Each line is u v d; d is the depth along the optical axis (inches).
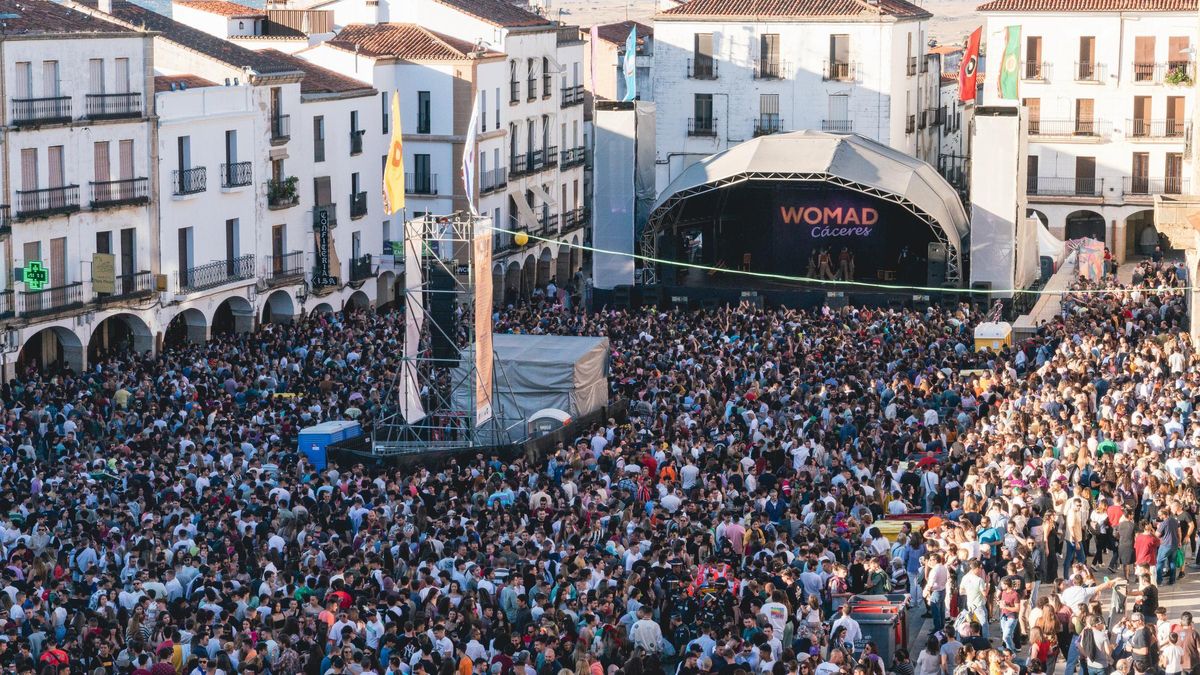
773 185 4104.3
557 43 4904.0
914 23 4886.8
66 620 1553.9
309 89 3855.8
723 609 1561.3
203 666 1407.5
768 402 2522.1
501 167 4475.9
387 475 2146.9
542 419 2620.6
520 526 1838.1
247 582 1630.2
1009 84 4773.6
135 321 3260.3
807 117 4790.8
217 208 3499.0
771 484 2037.4
